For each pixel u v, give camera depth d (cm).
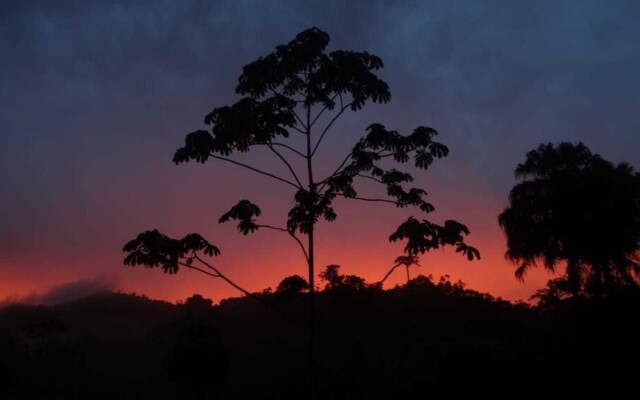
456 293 5147
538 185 3200
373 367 2822
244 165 855
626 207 2892
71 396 2923
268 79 821
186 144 805
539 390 1592
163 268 776
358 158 859
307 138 877
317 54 815
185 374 1777
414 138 842
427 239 840
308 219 847
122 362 4288
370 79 821
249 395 2427
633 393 1537
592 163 3172
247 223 840
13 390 2781
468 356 1565
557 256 3125
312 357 820
